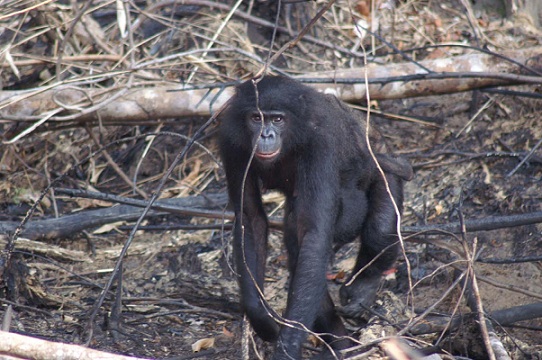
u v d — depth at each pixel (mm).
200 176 15023
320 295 8852
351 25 17156
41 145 15508
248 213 9781
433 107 15617
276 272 12547
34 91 13094
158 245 13273
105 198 12055
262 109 9305
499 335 9992
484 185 13609
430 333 9602
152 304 11406
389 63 15758
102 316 10992
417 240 10945
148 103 13602
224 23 14578
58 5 14961
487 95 15383
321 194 9328
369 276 10539
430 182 14086
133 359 6902
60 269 12188
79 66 13898
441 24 17375
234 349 10125
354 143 10227
